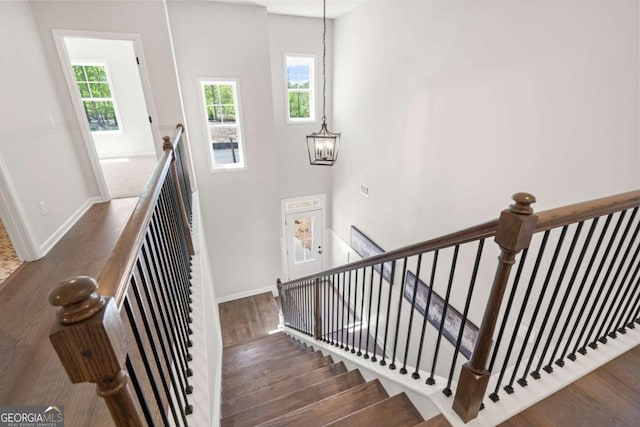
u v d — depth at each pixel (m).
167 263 1.53
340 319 5.73
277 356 3.49
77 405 1.33
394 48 3.97
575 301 1.40
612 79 1.84
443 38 3.14
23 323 1.84
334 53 5.68
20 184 2.46
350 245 6.04
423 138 3.63
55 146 3.02
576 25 1.99
